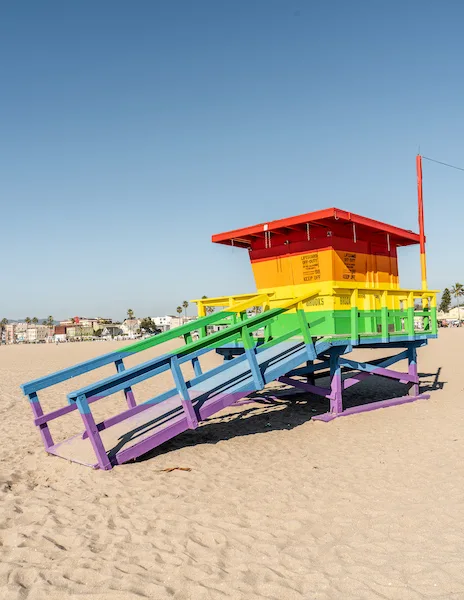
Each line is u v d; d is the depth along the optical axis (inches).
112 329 6274.6
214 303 454.3
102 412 463.8
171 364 288.8
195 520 199.2
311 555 170.9
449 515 200.5
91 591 147.5
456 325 4237.2
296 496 225.5
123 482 242.8
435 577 154.3
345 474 256.5
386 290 410.6
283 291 440.1
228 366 313.6
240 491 231.8
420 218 504.4
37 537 182.7
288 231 431.5
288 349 373.4
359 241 434.6
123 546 176.4
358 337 383.2
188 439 332.5
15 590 147.5
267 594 147.1
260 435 343.0
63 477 256.7
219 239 459.8
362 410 416.8
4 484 244.1
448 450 297.6
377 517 201.5
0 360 1421.0
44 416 307.9
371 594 146.5
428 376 680.4
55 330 6122.1
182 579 154.6
